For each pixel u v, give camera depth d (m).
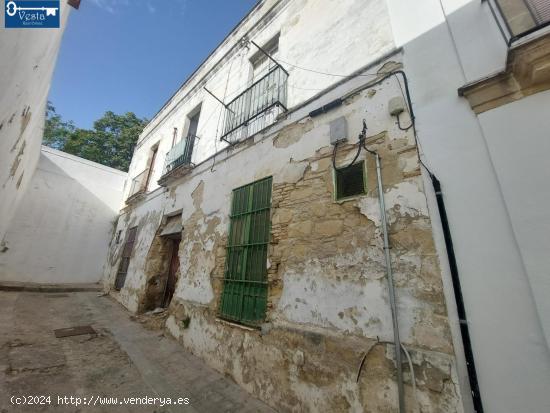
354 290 2.38
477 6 2.31
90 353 3.92
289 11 4.79
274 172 3.70
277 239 3.28
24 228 9.32
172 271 6.64
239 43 6.10
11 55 2.53
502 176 1.79
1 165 3.88
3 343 3.83
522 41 1.73
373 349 2.12
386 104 2.68
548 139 1.69
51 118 17.52
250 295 3.43
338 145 2.96
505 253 1.71
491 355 1.62
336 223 2.71
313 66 3.86
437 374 1.77
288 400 2.56
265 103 4.47
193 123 7.97
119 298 7.80
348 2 3.66
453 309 1.83
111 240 10.98
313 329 2.58
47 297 7.69
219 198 4.73
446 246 1.95
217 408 2.69
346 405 2.15
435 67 2.42
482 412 1.58
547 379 1.43
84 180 11.01
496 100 1.95
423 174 2.20
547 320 1.47
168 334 4.86
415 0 2.81
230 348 3.41
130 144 17.27
